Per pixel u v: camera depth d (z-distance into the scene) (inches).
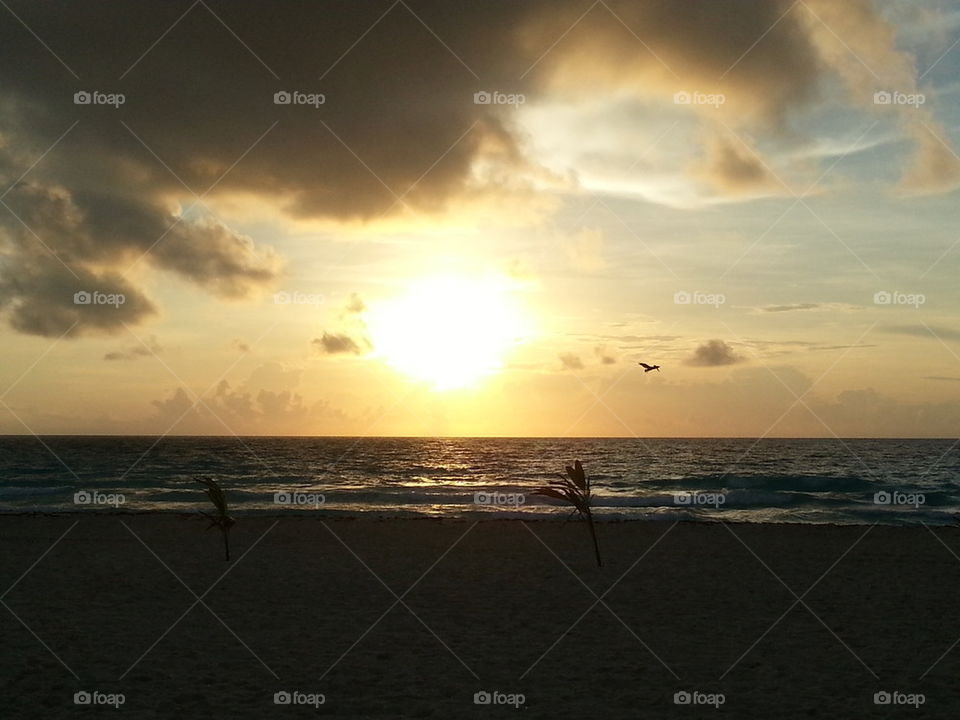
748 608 398.9
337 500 1182.3
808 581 476.4
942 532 733.3
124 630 344.2
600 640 331.3
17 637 330.3
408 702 245.8
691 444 4648.1
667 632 346.9
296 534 689.6
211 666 288.2
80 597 417.7
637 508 1038.4
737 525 772.0
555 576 490.3
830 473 1916.8
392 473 2036.2
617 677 276.2
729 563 544.1
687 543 644.1
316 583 462.3
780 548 621.0
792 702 247.6
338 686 263.6
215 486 553.3
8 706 239.1
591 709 239.5
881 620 373.1
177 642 323.9
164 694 253.0
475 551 595.2
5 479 1651.1
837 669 288.2
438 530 719.1
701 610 393.7
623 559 558.9
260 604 403.2
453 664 292.7
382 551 592.7
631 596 428.1
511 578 482.0
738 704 245.4
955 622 369.4
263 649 313.7
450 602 410.3
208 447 4042.8
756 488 1494.8
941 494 1249.4
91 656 300.5
